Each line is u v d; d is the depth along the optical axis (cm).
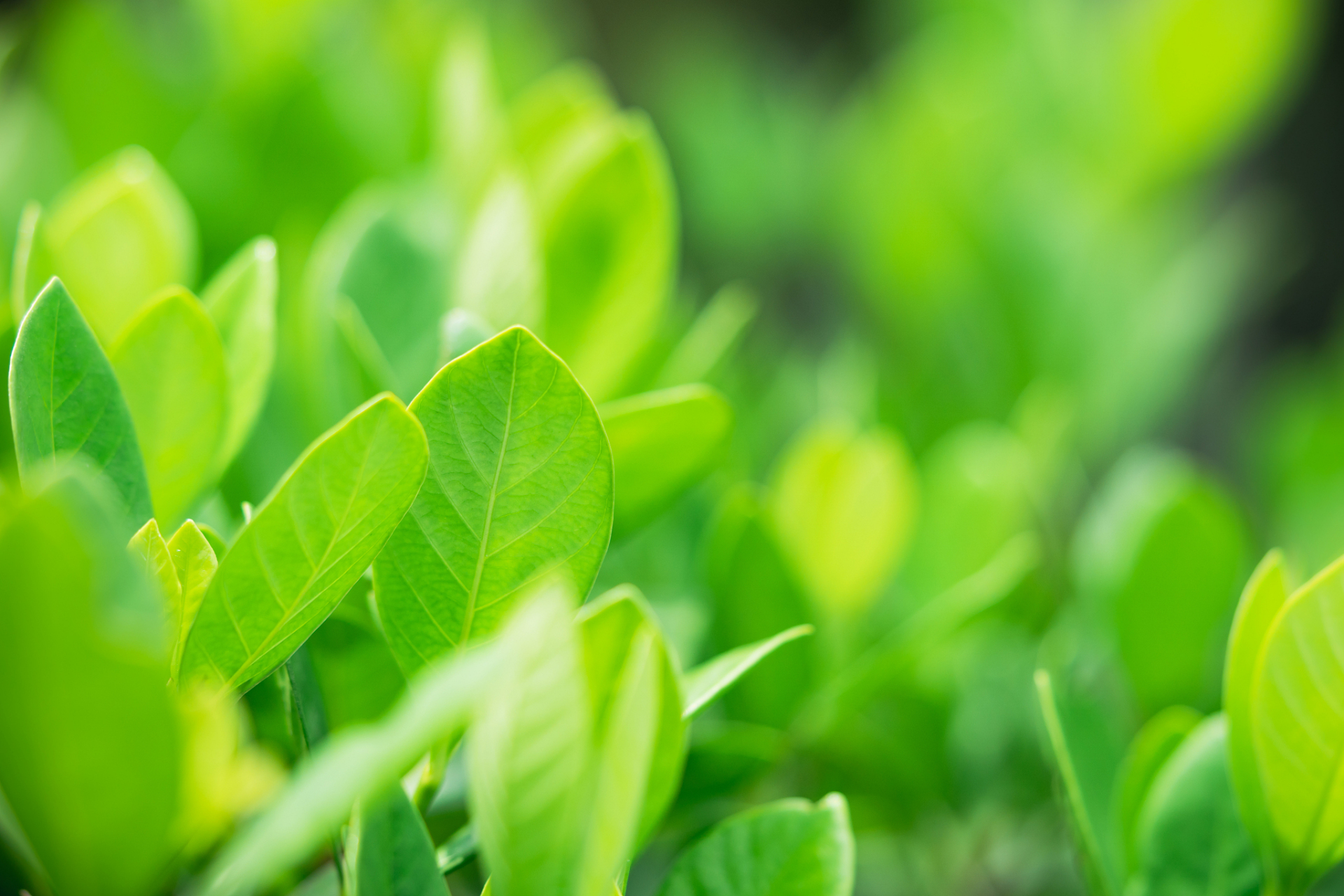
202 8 99
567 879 49
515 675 49
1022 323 109
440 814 60
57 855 48
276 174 85
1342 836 55
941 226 112
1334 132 221
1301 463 106
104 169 87
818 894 55
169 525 58
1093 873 59
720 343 71
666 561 73
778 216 147
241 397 59
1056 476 103
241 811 56
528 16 123
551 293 65
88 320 63
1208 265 111
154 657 47
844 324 137
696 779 62
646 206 65
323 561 52
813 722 67
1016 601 81
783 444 105
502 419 53
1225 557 69
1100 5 124
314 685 56
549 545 54
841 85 225
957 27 133
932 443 108
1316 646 54
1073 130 123
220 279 61
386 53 98
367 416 51
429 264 65
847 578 71
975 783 76
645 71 226
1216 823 59
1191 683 69
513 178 64
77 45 89
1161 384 111
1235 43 116
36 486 52
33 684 47
